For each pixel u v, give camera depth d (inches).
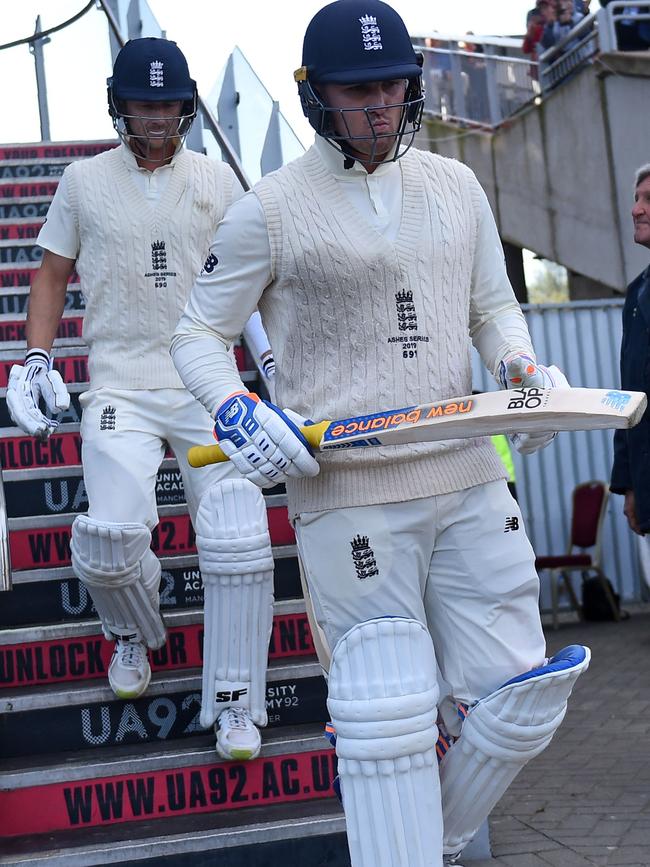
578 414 75.5
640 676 253.6
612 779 167.2
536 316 373.7
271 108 243.6
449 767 86.0
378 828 82.0
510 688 81.4
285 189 85.7
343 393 85.3
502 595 85.7
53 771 122.7
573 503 357.7
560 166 476.7
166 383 131.3
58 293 136.1
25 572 155.7
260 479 81.6
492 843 138.3
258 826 116.0
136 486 126.2
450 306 87.4
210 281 89.0
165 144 134.3
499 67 501.7
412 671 82.4
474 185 91.0
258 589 124.1
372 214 85.0
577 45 459.5
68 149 324.5
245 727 123.9
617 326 374.6
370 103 82.4
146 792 124.1
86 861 112.0
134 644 135.6
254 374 198.4
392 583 84.7
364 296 84.4
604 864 127.3
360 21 81.9
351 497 84.5
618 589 374.0
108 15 314.2
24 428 121.3
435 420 78.2
